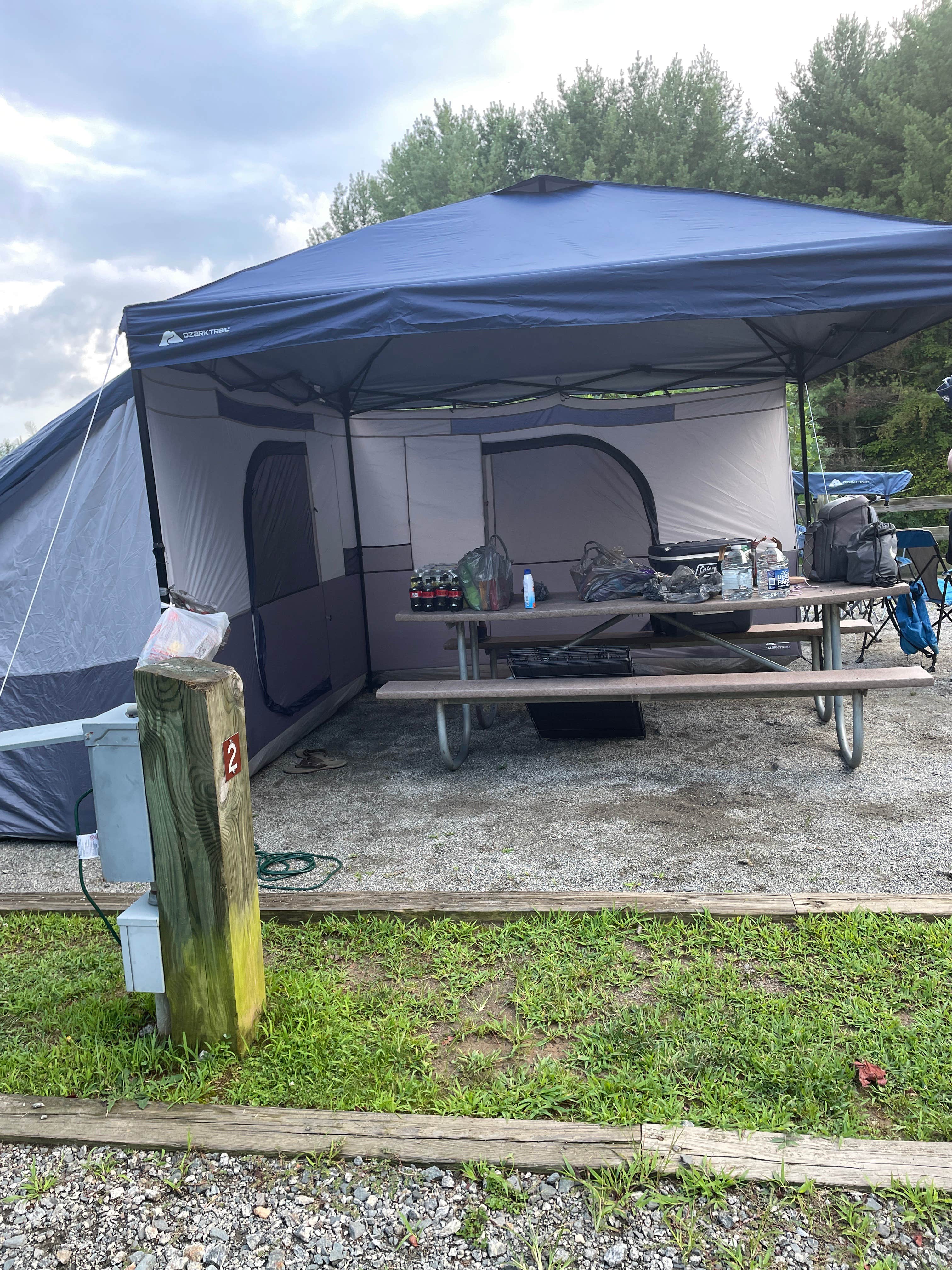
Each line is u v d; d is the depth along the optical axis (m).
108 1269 1.77
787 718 6.03
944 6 19.88
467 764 5.41
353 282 3.95
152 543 4.40
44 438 4.31
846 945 2.78
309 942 3.09
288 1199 1.91
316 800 4.88
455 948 2.95
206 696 2.19
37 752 4.48
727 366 7.14
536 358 6.37
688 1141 1.94
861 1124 2.03
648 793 4.61
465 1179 1.93
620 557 5.71
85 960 3.02
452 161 21.91
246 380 5.61
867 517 5.24
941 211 18.81
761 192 21.58
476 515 7.78
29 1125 2.15
